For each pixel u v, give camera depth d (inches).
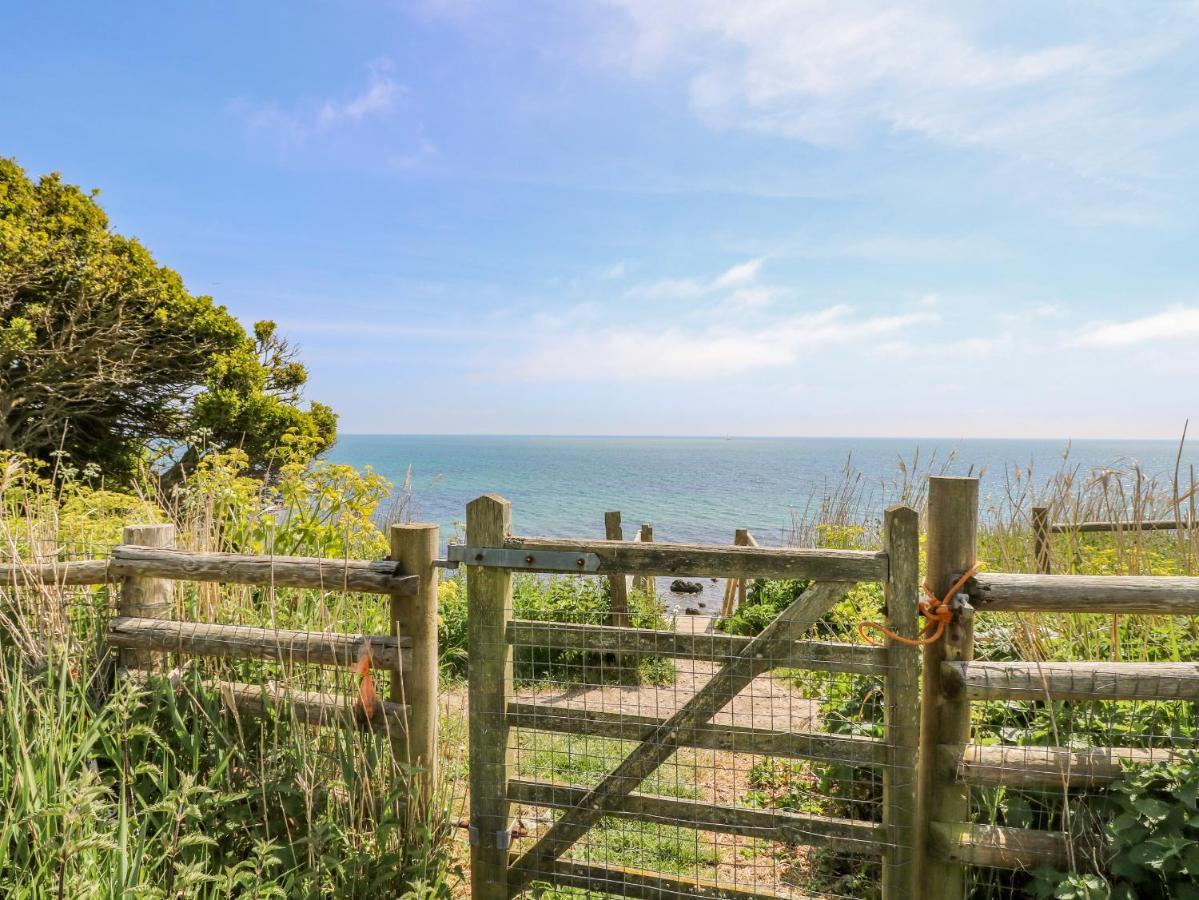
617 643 104.0
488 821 109.0
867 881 119.0
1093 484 155.5
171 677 118.3
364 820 112.3
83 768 101.1
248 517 188.7
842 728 145.6
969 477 96.2
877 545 275.3
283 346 818.8
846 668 96.6
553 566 104.1
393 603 114.8
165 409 762.2
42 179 697.0
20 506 175.6
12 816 86.8
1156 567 139.6
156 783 100.3
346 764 110.1
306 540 185.3
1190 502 142.3
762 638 98.7
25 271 605.0
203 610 134.7
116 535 179.3
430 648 114.1
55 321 645.3
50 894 80.4
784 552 97.9
